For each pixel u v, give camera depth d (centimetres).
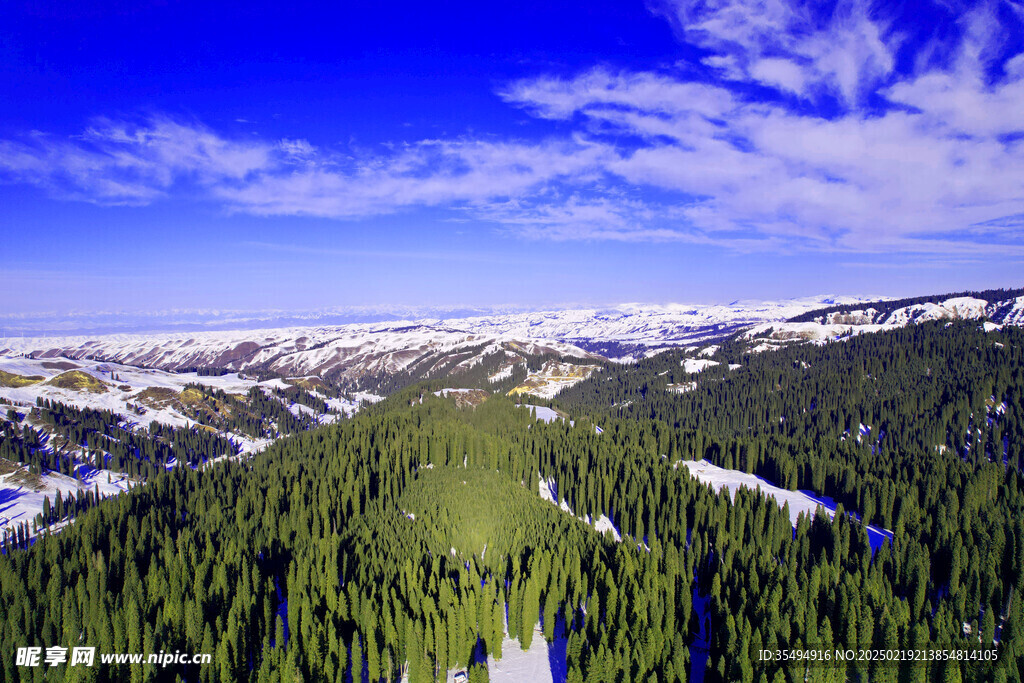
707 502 12125
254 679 7019
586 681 6650
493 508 11994
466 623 7512
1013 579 9481
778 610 7712
